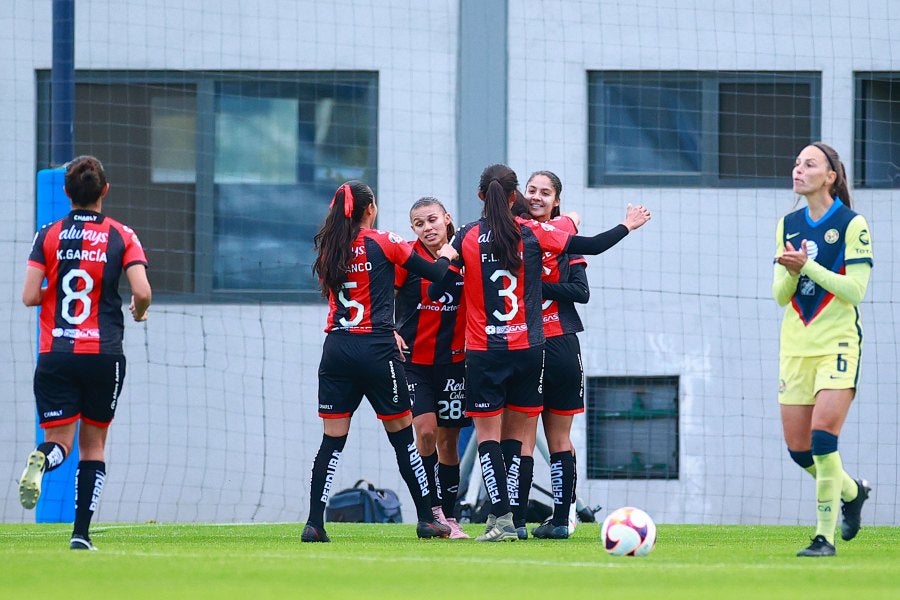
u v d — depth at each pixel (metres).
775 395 39.81
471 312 22.59
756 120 40.50
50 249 19.86
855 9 40.38
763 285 40.03
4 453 39.66
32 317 39.94
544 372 24.23
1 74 40.41
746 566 17.25
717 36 40.41
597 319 39.91
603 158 40.53
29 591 14.16
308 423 40.22
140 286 19.97
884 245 39.94
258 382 40.22
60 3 33.28
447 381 25.25
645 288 40.03
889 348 39.62
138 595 13.73
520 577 15.64
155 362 40.03
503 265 22.19
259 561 17.64
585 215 40.16
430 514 23.91
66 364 19.56
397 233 40.50
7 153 40.28
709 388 39.84
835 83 40.31
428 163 40.53
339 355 22.41
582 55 40.41
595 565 17.22
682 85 40.56
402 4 40.59
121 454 39.69
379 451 39.53
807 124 40.47
